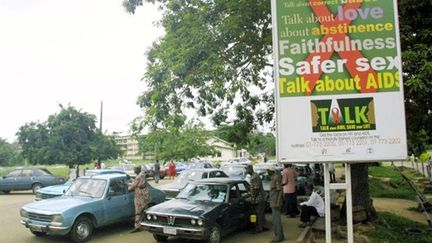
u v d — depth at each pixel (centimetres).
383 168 3706
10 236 1120
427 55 812
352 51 620
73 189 1173
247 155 8581
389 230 1041
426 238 978
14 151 7131
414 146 1324
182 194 1112
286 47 632
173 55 1126
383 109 608
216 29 1090
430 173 2300
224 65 1106
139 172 1173
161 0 1271
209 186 1105
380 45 618
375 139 605
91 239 1071
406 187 2292
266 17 1141
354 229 1040
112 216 1114
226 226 1023
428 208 1425
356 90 614
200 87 1115
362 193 1138
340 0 629
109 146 3253
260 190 1140
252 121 1592
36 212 1011
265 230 1173
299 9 634
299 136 617
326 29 627
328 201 612
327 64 622
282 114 622
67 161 3006
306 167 2255
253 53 1201
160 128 1139
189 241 1046
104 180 1150
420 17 887
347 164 614
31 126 3106
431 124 988
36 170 2472
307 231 1097
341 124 612
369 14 623
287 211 1398
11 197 2234
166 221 969
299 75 626
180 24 1205
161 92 1105
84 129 3169
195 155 5369
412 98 881
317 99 619
